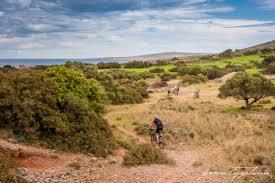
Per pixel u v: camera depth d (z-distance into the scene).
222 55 142.25
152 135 20.19
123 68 104.69
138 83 58.81
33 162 11.65
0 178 8.92
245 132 21.58
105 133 17.25
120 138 19.39
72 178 10.82
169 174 12.09
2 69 42.81
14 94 15.11
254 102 34.22
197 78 65.88
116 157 15.13
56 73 19.69
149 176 11.62
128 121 26.36
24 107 14.44
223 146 17.97
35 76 16.92
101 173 11.77
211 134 20.88
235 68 77.50
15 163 10.60
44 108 14.98
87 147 14.84
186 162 14.57
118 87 41.22
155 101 41.91
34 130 14.08
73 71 20.84
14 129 14.08
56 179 10.41
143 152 14.03
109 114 30.34
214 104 37.69
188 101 40.72
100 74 45.97
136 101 40.16
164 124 23.38
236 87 33.47
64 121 15.48
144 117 27.84
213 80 67.56
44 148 13.68
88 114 17.31
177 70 82.94
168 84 63.09
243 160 14.42
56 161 12.52
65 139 14.70
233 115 28.73
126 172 12.06
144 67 107.44
